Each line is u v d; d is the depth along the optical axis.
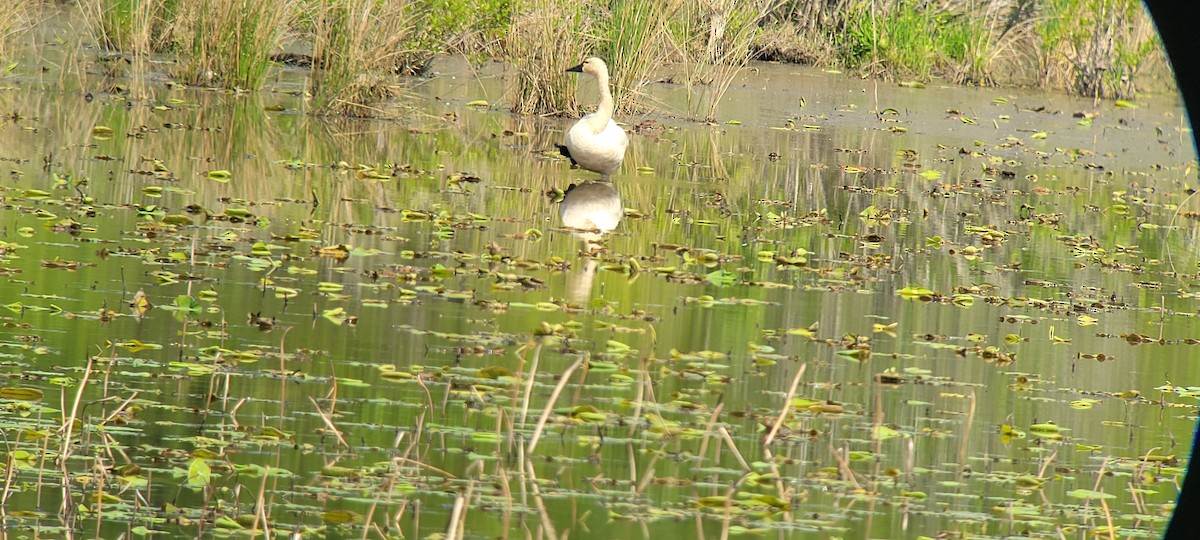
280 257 12.88
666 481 7.88
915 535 7.34
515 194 17.38
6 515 6.82
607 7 26.33
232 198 15.59
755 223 16.67
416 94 25.98
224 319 10.59
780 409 9.38
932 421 9.48
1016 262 15.77
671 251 14.62
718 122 25.75
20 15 26.28
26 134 18.69
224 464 7.61
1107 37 36.38
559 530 7.05
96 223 13.71
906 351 11.30
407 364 9.77
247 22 24.61
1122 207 20.14
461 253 13.55
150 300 10.98
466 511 7.20
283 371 9.21
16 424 8.01
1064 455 8.98
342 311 10.97
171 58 26.81
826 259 14.89
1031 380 10.76
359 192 16.67
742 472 8.12
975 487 8.23
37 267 11.73
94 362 9.30
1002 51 37.75
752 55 31.97
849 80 34.34
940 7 38.47
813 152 23.30
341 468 7.67
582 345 10.62
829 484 8.05
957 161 23.91
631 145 22.34
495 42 28.77
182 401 8.66
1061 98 35.38
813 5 37.47
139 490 7.26
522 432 8.54
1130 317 13.42
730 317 11.92
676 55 28.56
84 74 24.03
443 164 19.33
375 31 24.34
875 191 19.97
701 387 9.79
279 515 7.04
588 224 15.77
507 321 11.18
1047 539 7.43
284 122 21.81
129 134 19.42
